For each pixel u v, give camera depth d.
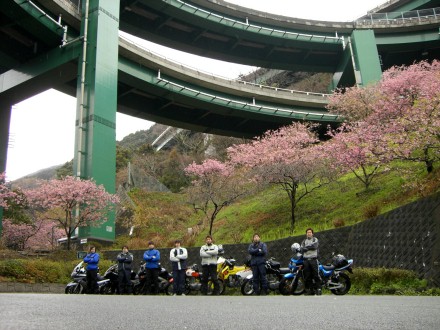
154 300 7.07
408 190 20.95
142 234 35.22
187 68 44.72
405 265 14.50
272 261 14.68
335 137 26.39
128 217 36.94
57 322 3.20
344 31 53.38
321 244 19.88
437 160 20.67
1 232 32.53
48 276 20.14
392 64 56.41
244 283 14.23
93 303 5.57
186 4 46.00
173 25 49.03
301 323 3.42
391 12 57.34
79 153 31.58
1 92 38.78
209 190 30.20
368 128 22.88
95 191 28.34
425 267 13.17
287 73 69.38
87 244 28.27
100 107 33.19
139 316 3.85
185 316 3.96
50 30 34.84
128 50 39.69
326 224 23.52
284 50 54.88
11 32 36.06
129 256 14.92
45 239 36.69
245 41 53.09
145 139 82.00
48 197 27.06
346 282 12.85
